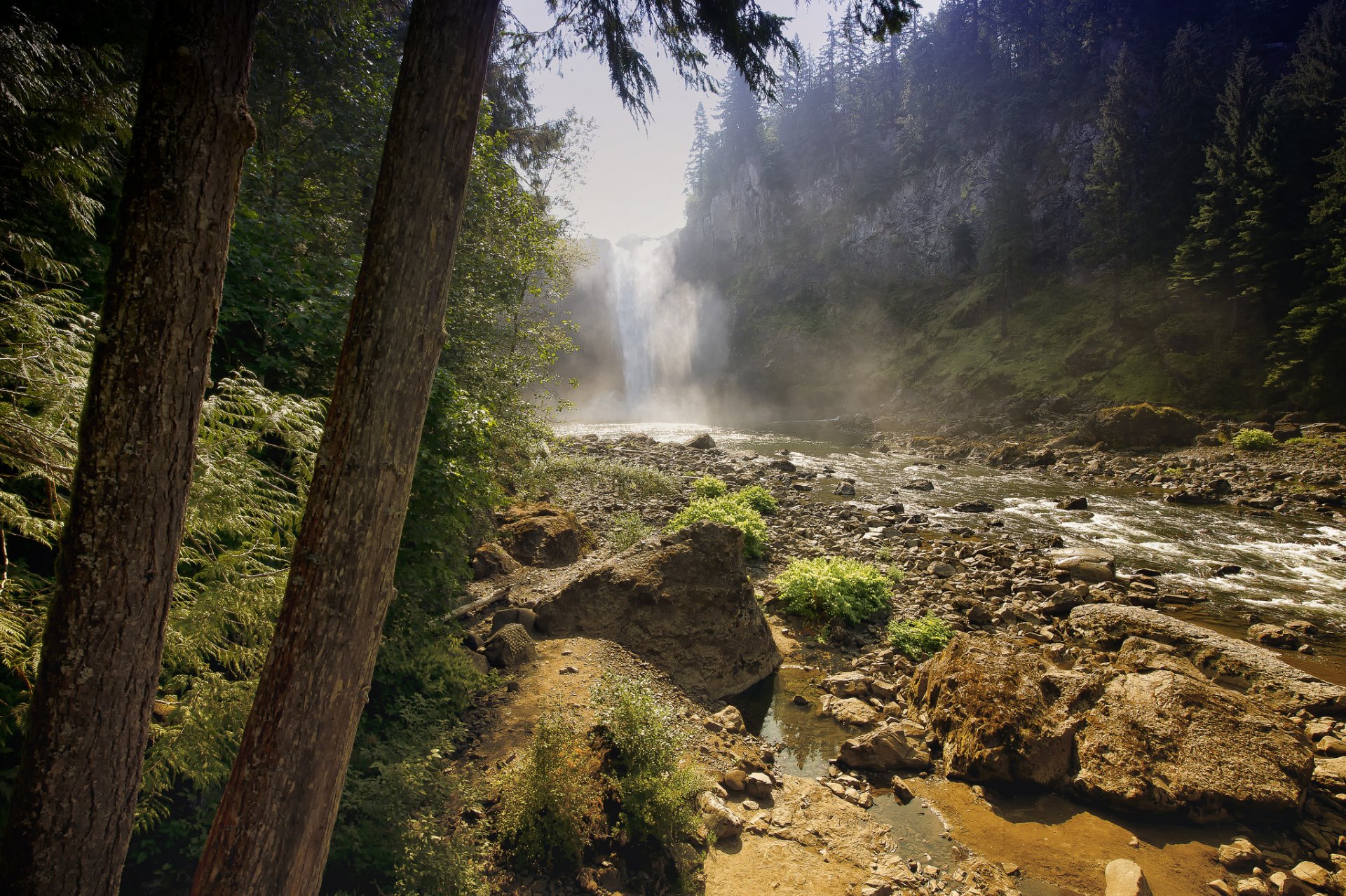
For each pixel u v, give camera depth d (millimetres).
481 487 6629
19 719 2857
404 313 2459
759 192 90000
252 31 2299
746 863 4559
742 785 5488
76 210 3443
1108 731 6066
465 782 4496
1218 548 15398
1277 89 45469
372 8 8852
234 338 5391
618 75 4578
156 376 2172
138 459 2174
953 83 74000
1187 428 30578
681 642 7641
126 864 3414
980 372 51188
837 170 83750
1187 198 49031
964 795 5777
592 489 17266
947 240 68500
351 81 9453
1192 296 43500
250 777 2365
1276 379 35250
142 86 2156
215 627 3244
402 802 3994
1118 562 14188
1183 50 53781
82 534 2150
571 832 4113
